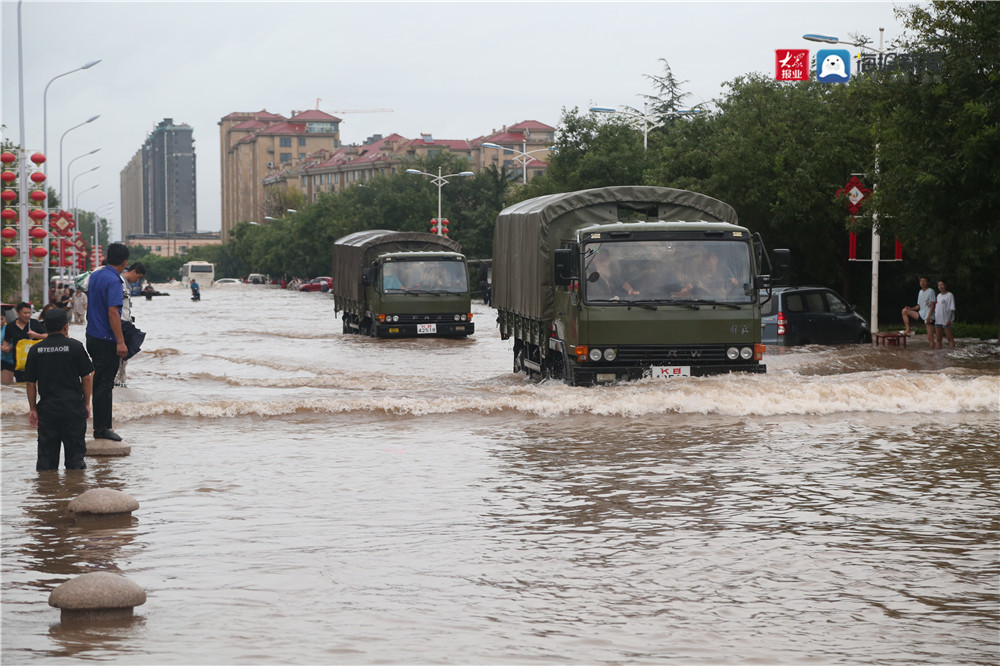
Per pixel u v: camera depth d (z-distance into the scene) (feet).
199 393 76.02
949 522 34.60
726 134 160.15
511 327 92.58
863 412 61.26
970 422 57.77
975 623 24.50
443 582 28.04
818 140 146.51
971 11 102.83
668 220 75.77
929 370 85.87
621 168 224.33
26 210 157.79
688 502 37.88
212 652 22.39
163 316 221.05
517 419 60.03
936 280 156.25
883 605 25.93
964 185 100.53
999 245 121.90
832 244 154.81
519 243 85.97
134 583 25.66
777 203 146.92
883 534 33.04
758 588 27.37
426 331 140.15
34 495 39.83
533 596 26.78
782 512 36.19
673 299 65.77
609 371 65.72
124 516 35.99
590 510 36.68
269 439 53.67
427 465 45.75
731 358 66.18
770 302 115.14
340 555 30.83
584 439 52.60
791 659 22.12
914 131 105.81
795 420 58.75
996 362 95.61
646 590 27.25
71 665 21.48
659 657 22.20
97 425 50.03
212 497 39.17
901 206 110.42
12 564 29.99
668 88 305.73
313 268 513.86
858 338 118.52
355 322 157.38
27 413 64.64
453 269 141.49
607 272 66.08
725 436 53.11
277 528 34.22
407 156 647.15
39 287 190.49
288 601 26.35
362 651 22.47
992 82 100.63
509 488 40.60
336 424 58.70
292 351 121.29
